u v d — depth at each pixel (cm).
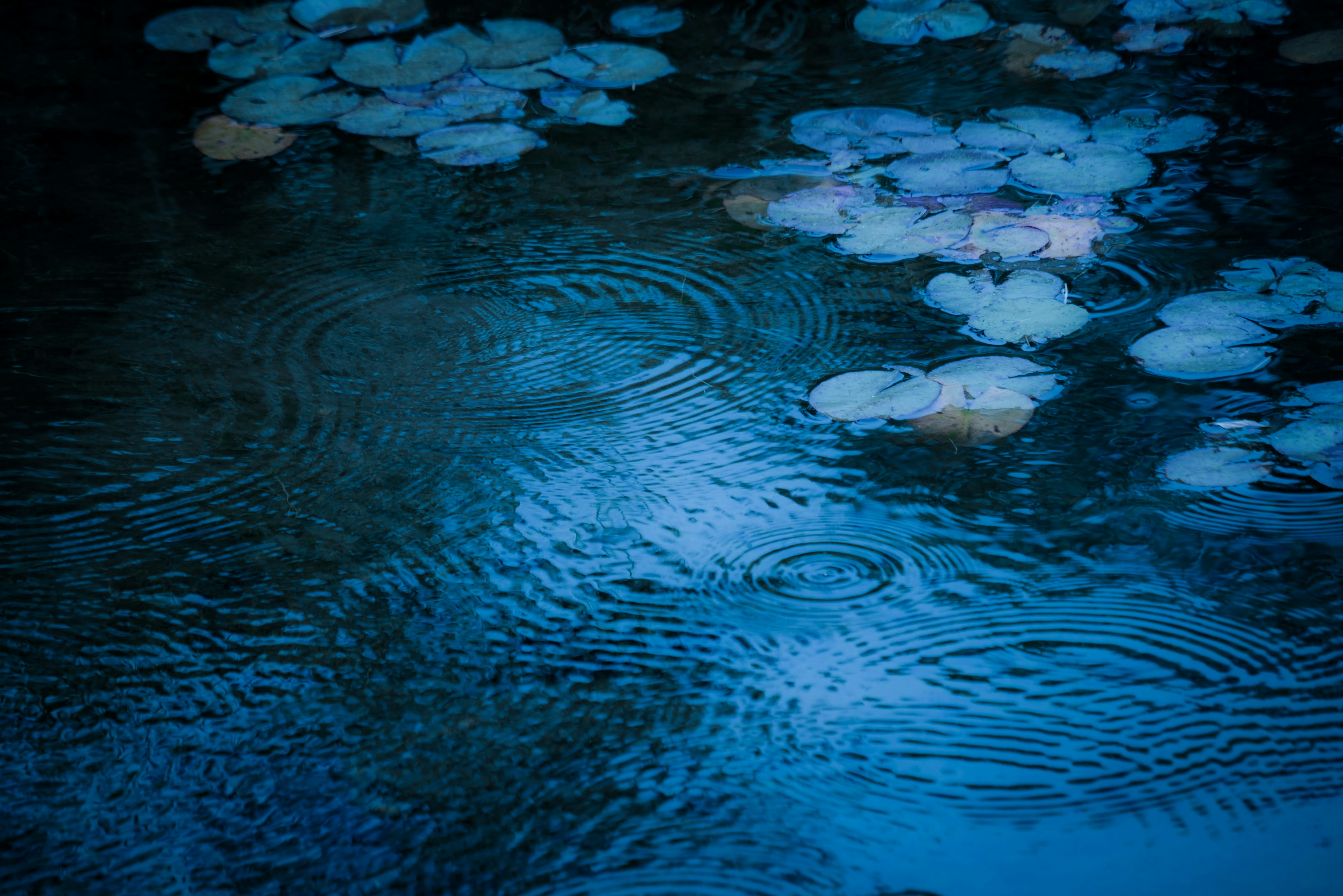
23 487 501
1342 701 481
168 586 492
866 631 488
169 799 477
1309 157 538
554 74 565
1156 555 493
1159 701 482
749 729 481
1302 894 429
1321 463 499
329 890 439
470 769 479
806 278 526
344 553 495
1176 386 508
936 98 556
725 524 498
